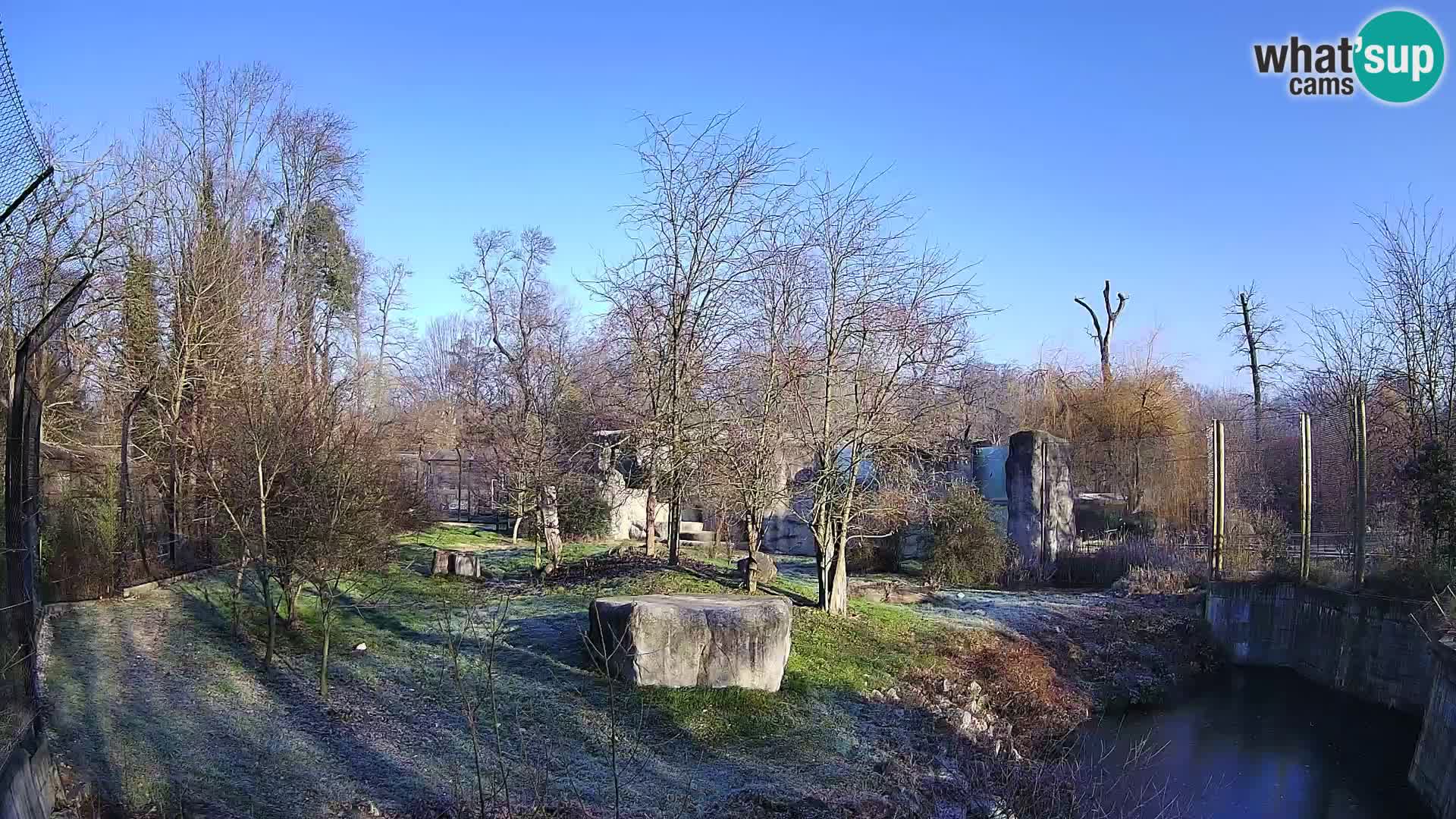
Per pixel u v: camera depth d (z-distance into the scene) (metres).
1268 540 18.03
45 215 11.95
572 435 21.70
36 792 6.30
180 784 7.58
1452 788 9.59
